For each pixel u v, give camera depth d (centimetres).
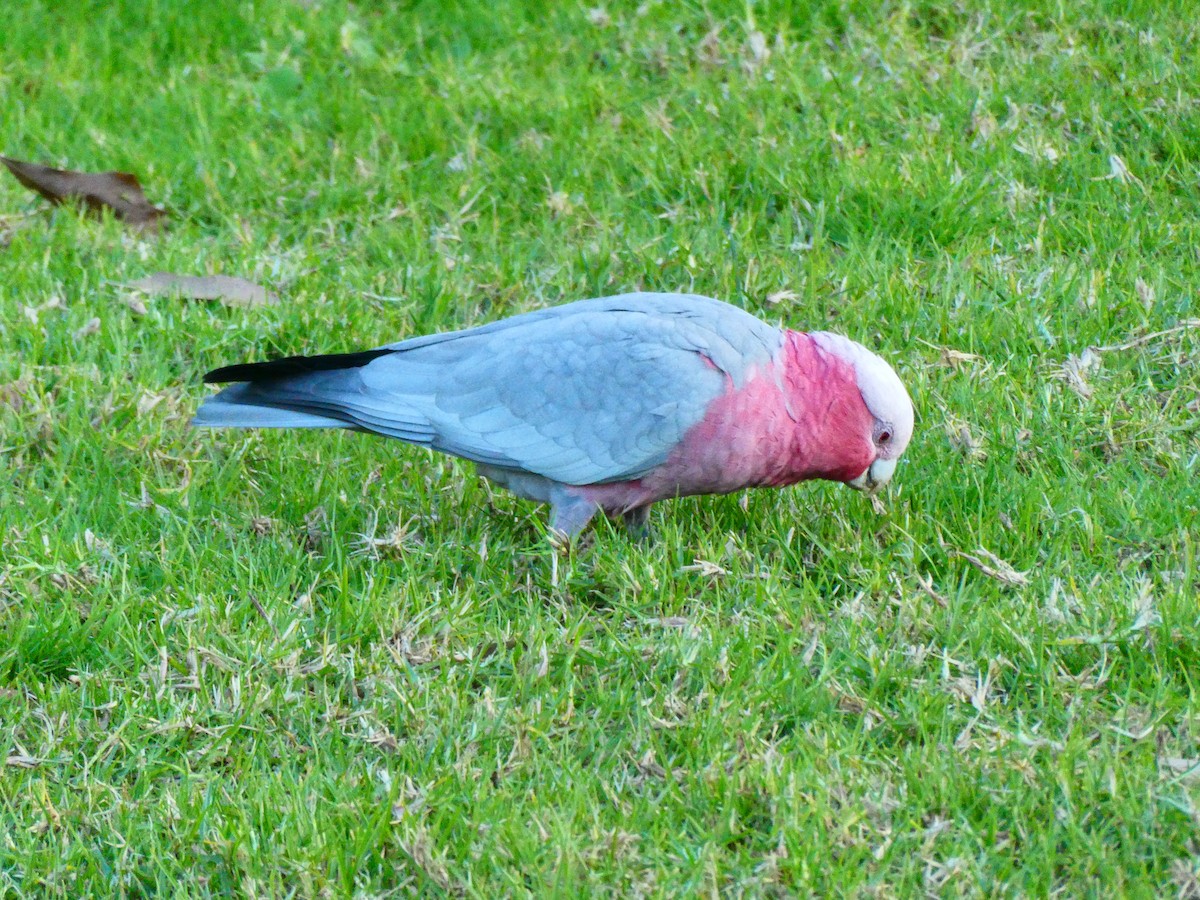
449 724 725
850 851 635
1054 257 1091
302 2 1552
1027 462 916
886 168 1166
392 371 855
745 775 672
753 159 1199
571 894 612
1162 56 1266
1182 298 1032
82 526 891
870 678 744
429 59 1457
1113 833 640
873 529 877
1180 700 700
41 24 1538
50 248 1163
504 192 1240
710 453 821
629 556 841
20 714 754
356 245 1188
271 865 648
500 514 916
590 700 745
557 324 845
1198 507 856
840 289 1073
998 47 1329
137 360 1058
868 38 1342
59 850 663
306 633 800
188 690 766
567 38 1438
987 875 620
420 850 638
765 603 799
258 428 933
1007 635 754
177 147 1320
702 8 1429
